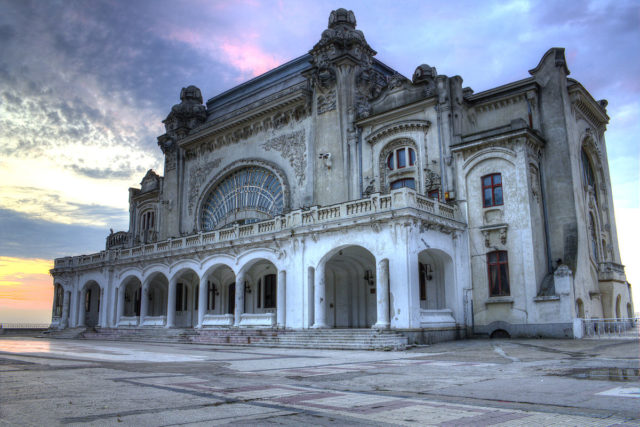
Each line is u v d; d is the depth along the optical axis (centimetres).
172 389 1009
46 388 1023
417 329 2503
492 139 3011
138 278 4338
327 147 3794
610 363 1446
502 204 2970
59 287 5394
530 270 2808
